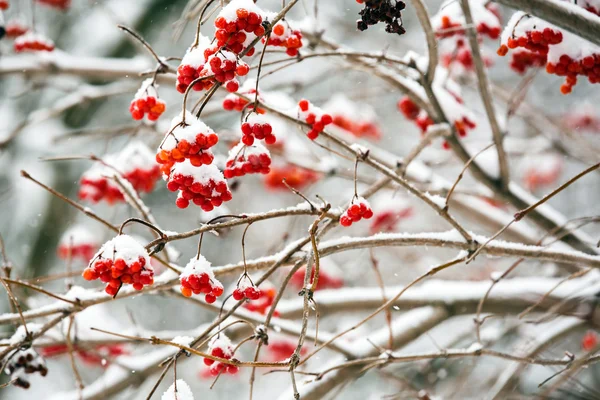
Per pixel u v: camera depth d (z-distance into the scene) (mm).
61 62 6402
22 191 9305
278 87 5723
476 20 4410
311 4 9609
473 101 7922
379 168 3057
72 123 9789
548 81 9062
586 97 8734
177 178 2396
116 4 9703
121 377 4523
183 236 2576
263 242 10023
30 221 9242
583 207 9203
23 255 9164
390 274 7871
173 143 2328
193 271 2568
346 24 8141
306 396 4156
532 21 3197
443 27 4410
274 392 9625
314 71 8734
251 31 2438
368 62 4266
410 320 4668
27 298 4305
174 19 9883
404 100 4695
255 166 2850
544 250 3180
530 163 8156
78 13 9969
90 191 4770
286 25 2979
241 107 3322
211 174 2439
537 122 7117
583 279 4613
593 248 4527
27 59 6359
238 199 9648
